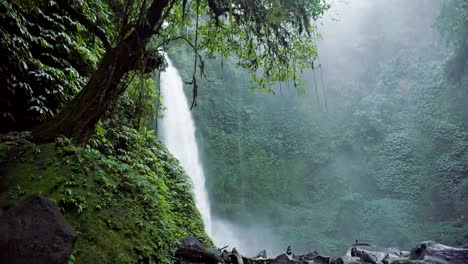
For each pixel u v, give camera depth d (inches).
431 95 1211.2
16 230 75.1
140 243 135.8
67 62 288.0
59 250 77.2
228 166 1204.5
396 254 214.8
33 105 256.2
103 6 314.7
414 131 1202.0
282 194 1246.3
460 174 1026.1
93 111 188.5
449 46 1003.9
